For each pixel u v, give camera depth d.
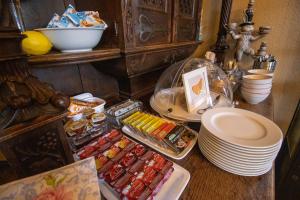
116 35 0.57
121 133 0.58
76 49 0.50
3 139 0.25
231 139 0.42
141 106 0.75
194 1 0.98
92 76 0.77
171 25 0.81
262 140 0.42
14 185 0.24
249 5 1.01
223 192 0.39
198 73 0.74
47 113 0.28
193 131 0.58
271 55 1.10
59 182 0.27
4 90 0.26
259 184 0.40
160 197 0.37
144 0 0.61
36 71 0.58
